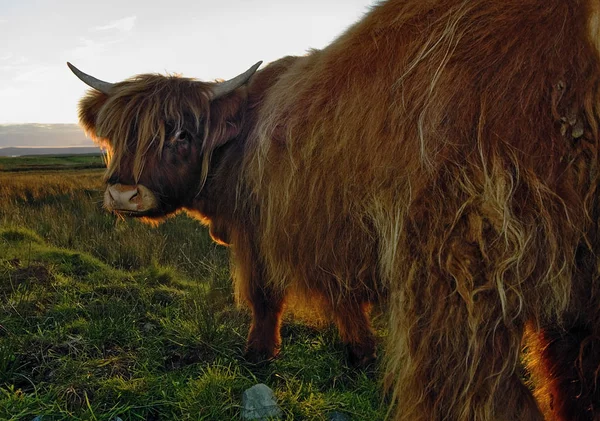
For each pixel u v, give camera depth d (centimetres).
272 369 298
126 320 350
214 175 286
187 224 750
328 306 271
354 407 256
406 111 186
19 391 248
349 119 202
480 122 169
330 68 220
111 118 271
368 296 239
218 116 271
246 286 299
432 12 197
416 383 181
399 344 187
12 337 305
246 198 273
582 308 171
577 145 160
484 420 170
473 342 168
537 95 165
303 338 344
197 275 522
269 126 241
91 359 295
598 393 177
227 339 331
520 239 162
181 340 328
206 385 261
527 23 174
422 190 178
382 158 190
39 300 379
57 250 516
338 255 217
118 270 492
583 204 160
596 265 162
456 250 170
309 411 249
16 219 703
